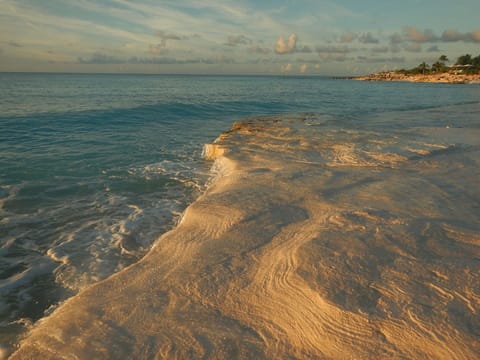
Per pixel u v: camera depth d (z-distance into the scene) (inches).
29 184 317.7
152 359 99.5
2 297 161.0
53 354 105.0
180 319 114.6
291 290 120.0
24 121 642.2
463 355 87.7
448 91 2074.3
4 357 124.0
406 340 94.2
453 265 127.6
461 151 339.6
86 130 610.9
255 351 99.2
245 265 141.6
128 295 129.5
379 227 162.4
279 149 358.9
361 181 245.9
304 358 95.3
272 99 1350.9
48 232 227.0
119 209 263.1
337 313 105.7
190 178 338.6
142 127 666.8
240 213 191.3
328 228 162.6
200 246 160.1
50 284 171.3
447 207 192.4
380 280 119.3
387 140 390.6
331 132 446.9
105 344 106.4
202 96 1508.4
